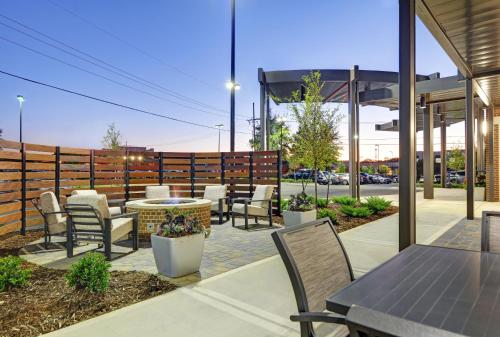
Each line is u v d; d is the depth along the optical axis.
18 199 6.03
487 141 11.69
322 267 1.66
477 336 0.93
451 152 31.38
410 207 3.21
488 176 11.75
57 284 3.36
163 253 3.74
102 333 2.39
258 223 7.72
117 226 4.71
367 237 5.77
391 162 50.03
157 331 2.42
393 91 11.66
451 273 1.57
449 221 7.57
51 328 2.47
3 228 5.64
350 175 12.39
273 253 4.85
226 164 9.40
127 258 4.64
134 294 3.15
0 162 5.57
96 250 5.09
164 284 3.43
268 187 7.48
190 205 6.03
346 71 12.07
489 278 1.49
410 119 3.23
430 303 1.20
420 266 1.68
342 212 8.27
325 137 9.18
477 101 11.87
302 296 1.42
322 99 9.61
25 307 2.80
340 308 1.21
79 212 4.57
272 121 24.53
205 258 4.58
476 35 4.68
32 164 6.39
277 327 2.49
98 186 8.26
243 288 3.31
